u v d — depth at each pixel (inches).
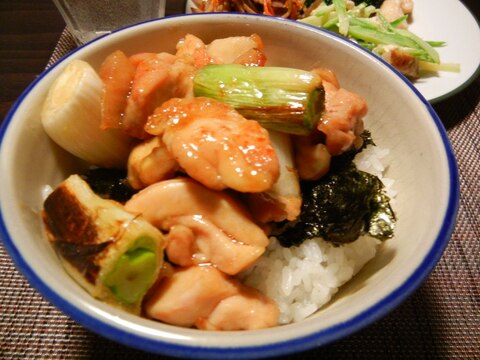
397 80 5.3
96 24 8.6
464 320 5.4
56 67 5.2
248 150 3.9
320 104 4.7
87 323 3.3
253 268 4.9
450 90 8.4
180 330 3.3
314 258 5.0
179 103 4.5
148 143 4.7
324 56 5.9
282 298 4.8
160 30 5.9
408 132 5.2
